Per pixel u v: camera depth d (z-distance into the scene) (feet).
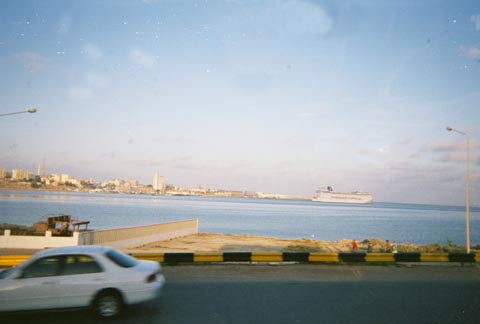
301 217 328.49
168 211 331.16
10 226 88.22
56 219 93.56
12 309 23.99
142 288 25.32
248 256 47.93
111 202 477.77
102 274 25.07
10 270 25.09
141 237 79.25
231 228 193.57
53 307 24.34
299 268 45.57
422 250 80.48
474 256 50.44
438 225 276.62
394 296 32.35
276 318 25.63
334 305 29.12
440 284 37.86
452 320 25.58
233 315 26.21
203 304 29.01
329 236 170.50
